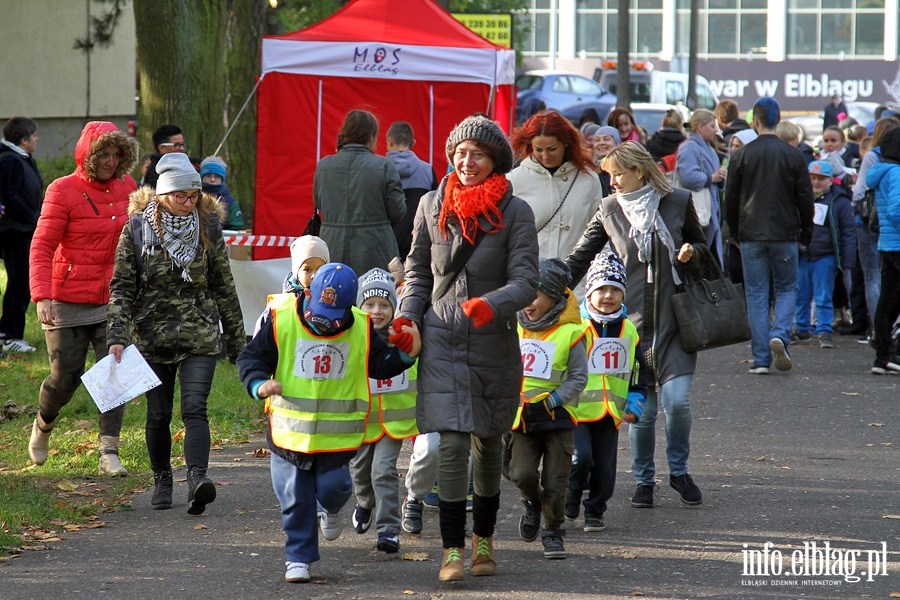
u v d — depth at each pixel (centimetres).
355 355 1427
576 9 15012
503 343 1412
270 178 3497
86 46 5897
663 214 1823
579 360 1541
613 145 3056
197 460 1752
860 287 3738
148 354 1794
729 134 4284
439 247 1427
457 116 3550
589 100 9988
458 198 1402
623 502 1883
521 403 1522
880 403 2725
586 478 1684
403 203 2438
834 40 15200
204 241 1809
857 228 3428
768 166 2958
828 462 2164
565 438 1546
